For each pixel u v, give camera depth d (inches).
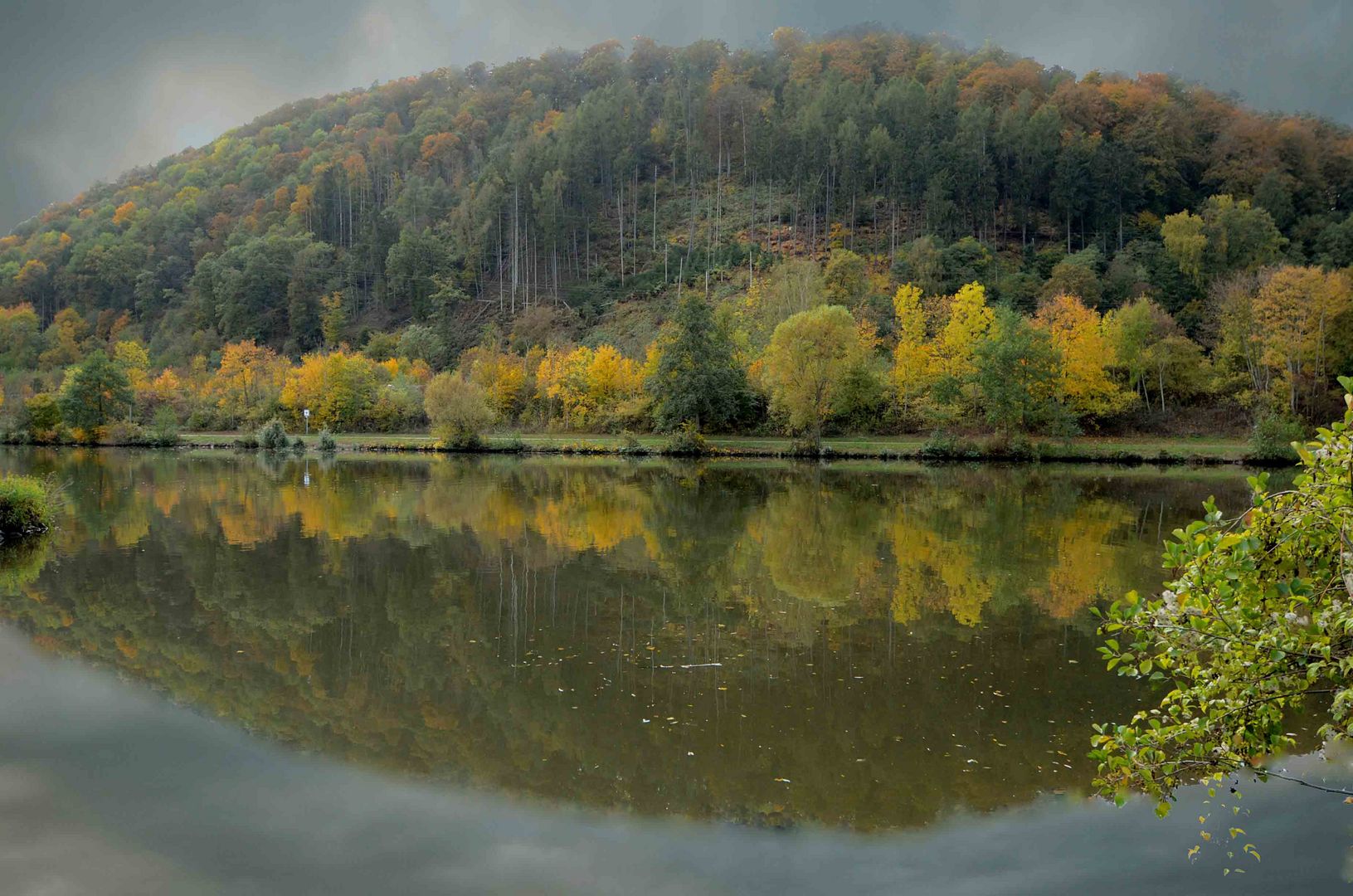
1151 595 650.8
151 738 382.6
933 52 5644.7
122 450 2393.0
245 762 359.3
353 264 4594.0
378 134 6328.7
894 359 2514.8
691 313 2204.7
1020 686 450.9
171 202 5772.6
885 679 461.7
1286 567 195.5
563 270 4448.8
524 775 347.3
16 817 307.3
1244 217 3097.9
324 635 548.1
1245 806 307.7
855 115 4370.1
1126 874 262.8
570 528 981.8
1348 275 2062.0
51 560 785.6
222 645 528.4
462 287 4424.2
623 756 364.5
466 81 7593.5
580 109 5241.1
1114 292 2957.7
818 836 297.4
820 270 3334.2
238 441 2444.6
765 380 2229.3
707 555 818.2
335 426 2824.8
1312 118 4365.2
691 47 6501.0
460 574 730.8
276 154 6569.9
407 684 456.8
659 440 2320.4
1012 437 1973.4
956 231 3659.0
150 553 818.2
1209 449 1929.1
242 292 4466.0
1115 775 249.3
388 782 340.2
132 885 263.9
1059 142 3907.5
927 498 1275.8
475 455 2244.1
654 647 521.7
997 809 315.0
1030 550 839.7
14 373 3698.3
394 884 265.1
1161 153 3853.3
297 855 282.8
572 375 2618.1
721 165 4975.4
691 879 268.5
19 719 402.9
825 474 1686.8
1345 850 272.5
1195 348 2287.2
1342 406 2031.3
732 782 340.2
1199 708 209.9
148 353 4158.5
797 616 597.3
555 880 268.4
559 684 455.2
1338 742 291.4
